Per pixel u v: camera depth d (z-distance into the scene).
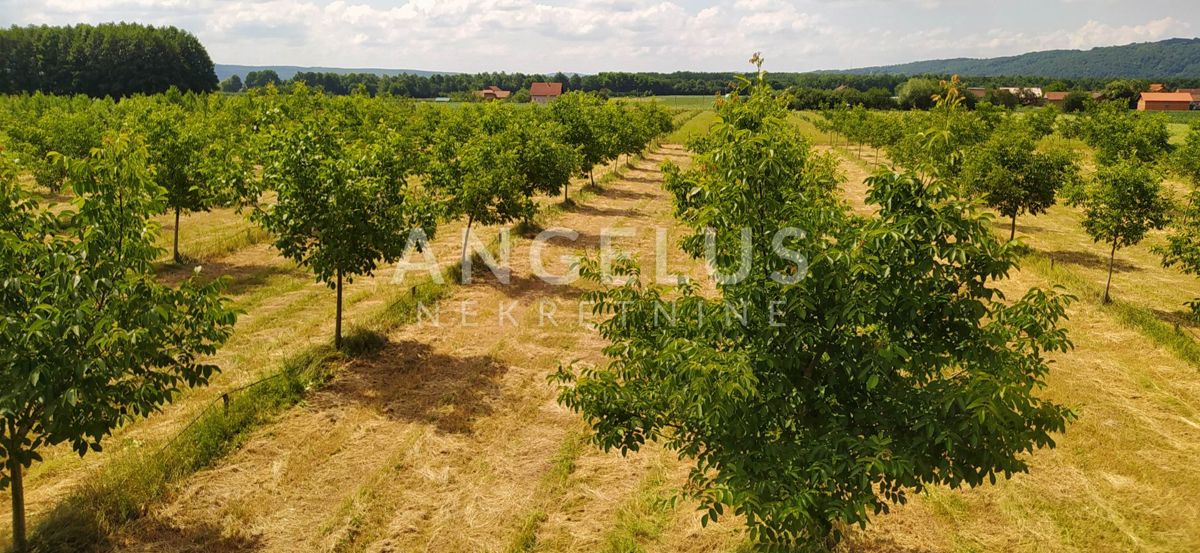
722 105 7.37
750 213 5.93
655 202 32.44
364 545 7.96
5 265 6.45
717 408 5.16
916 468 5.33
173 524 8.12
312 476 9.26
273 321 15.05
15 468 7.21
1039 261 21.16
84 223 6.93
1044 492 9.12
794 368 5.75
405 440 10.21
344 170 12.47
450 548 7.95
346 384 12.04
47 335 6.23
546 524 8.41
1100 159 22.27
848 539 7.89
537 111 36.97
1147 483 9.42
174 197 18.75
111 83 99.88
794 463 5.57
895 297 5.32
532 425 10.82
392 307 15.41
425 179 20.28
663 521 8.43
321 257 12.60
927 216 5.20
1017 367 5.64
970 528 8.38
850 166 48.91
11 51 98.06
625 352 7.04
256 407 10.73
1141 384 12.59
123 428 10.16
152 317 6.72
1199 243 14.13
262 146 13.23
